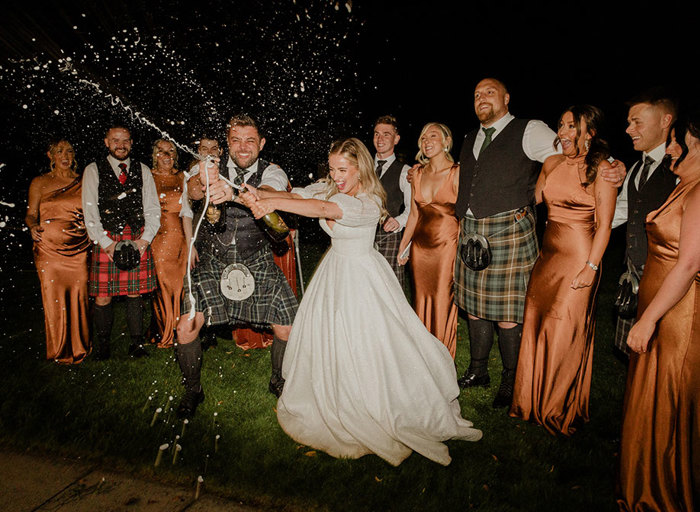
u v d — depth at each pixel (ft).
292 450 8.15
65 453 8.00
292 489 7.20
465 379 10.68
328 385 8.03
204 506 6.91
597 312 15.83
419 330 8.61
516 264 9.50
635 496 6.54
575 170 8.24
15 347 12.44
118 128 11.12
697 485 6.07
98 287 11.44
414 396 7.98
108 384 10.44
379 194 8.48
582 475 7.64
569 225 8.39
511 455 8.15
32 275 19.52
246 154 8.95
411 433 7.90
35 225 11.18
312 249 24.56
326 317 8.11
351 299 7.98
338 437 8.00
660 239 6.16
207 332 12.59
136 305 11.90
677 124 5.98
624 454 6.64
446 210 10.50
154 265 12.12
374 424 7.89
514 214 9.45
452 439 8.55
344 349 7.87
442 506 6.94
